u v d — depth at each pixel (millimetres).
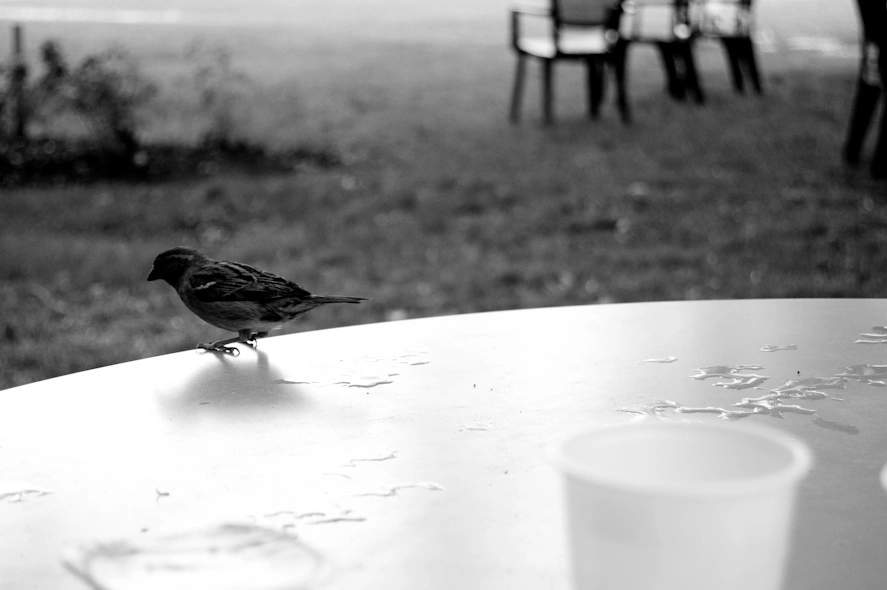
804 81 13070
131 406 1749
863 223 8078
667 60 12625
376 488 1372
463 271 7488
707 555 813
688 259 7465
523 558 1162
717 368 1863
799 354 1939
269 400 1764
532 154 10945
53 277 7527
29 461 1507
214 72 13102
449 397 1747
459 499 1329
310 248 8234
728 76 13648
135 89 11492
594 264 7484
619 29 11758
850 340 2029
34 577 1150
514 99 12359
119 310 6801
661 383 1784
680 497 805
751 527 815
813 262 7227
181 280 2791
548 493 1339
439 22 17016
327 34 15867
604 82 12898
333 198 9734
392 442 1543
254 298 2719
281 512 1303
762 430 900
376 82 13883
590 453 912
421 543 1207
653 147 10883
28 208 9484
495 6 17812
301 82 13523
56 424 1665
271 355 2057
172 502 1347
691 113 12117
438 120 12484
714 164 10125
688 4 12266
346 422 1638
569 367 1899
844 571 1121
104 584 1116
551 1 11609
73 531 1267
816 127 11180
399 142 11742
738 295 6648
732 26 12781
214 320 2766
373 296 7012
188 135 11664
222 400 1772
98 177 10766
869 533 1208
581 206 9023
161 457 1509
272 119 12273
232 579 1122
